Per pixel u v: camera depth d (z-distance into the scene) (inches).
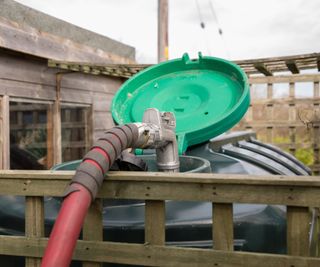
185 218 82.5
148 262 72.9
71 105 224.1
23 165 217.8
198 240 80.7
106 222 82.7
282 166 154.8
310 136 258.2
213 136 121.0
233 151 142.1
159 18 310.5
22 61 183.6
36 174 76.8
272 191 66.4
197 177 69.6
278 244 86.4
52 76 205.8
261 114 271.0
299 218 65.7
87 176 68.6
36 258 78.6
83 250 75.7
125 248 73.9
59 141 211.0
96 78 249.4
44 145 214.8
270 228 84.8
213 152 129.0
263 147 194.5
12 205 95.9
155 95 143.7
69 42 211.3
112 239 81.8
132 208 86.2
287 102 263.1
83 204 65.7
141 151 129.2
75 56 215.8
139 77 148.4
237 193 68.1
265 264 66.9
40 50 185.6
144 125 88.4
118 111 135.6
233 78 141.1
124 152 89.0
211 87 140.2
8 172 78.8
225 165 118.4
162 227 72.6
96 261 75.5
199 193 70.2
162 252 72.2
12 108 201.3
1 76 170.2
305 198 64.6
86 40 228.7
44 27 190.7
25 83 185.5
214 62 145.4
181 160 116.3
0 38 159.8
